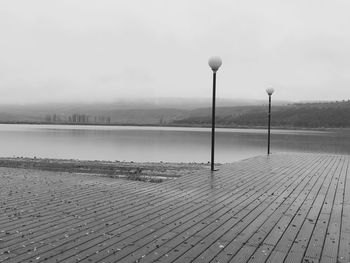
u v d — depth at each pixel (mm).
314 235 4746
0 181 8961
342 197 7062
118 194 7293
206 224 5219
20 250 4195
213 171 10688
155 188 7938
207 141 42375
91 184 8484
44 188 7980
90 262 3857
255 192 7523
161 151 28328
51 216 5633
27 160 18688
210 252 4152
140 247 4301
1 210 5996
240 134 68688
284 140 45656
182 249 4242
